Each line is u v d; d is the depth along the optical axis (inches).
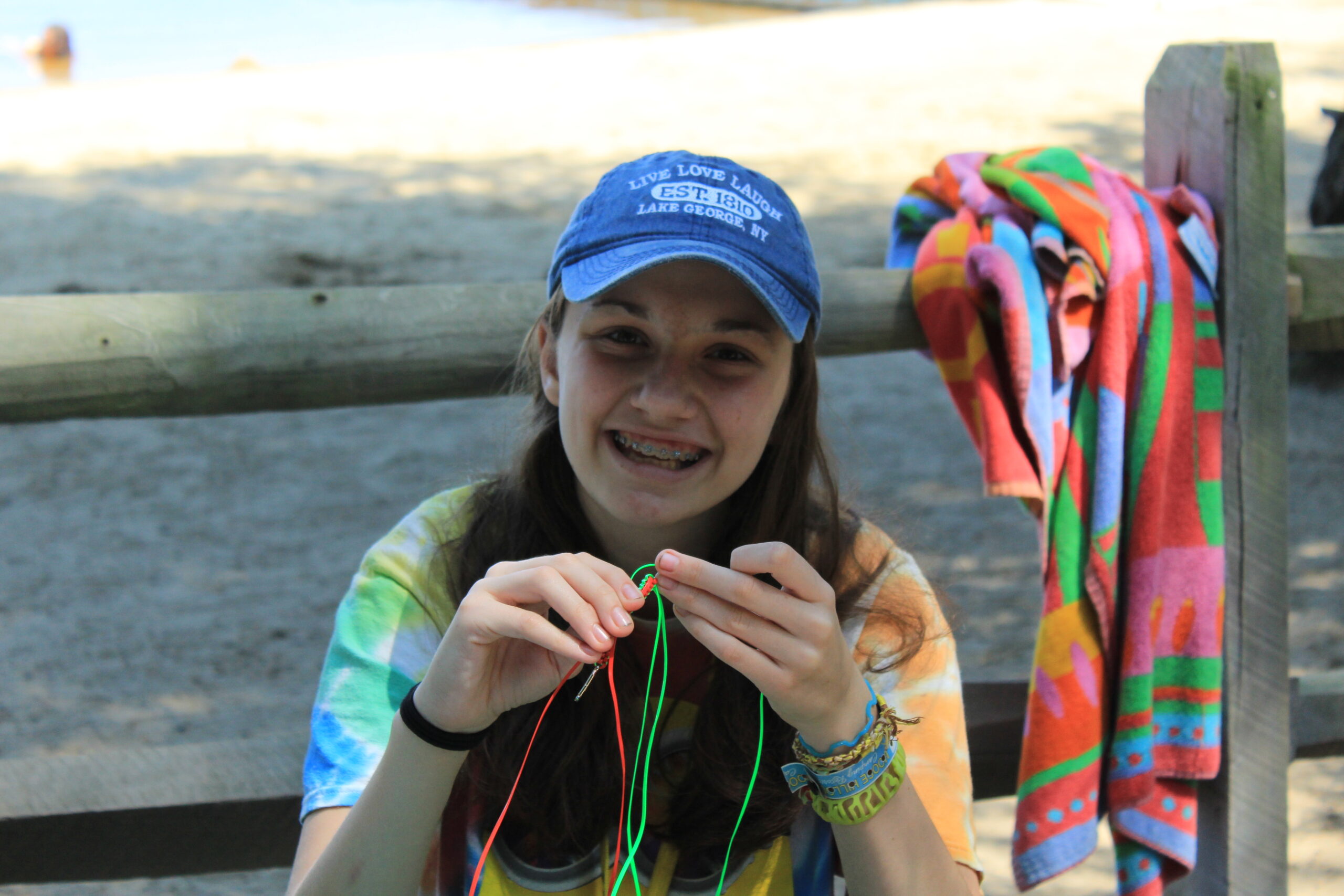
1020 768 100.7
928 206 114.8
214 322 92.8
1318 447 251.6
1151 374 97.8
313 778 67.4
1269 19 617.0
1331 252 110.0
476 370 97.4
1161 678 100.1
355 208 382.3
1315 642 178.5
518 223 369.7
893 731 61.9
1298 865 133.6
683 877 68.1
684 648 70.2
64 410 91.0
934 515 221.3
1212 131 102.8
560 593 57.9
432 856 71.1
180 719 162.9
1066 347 96.8
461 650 58.7
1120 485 97.3
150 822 90.3
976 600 191.5
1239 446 102.8
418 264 334.6
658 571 58.5
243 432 265.0
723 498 66.2
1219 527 100.9
